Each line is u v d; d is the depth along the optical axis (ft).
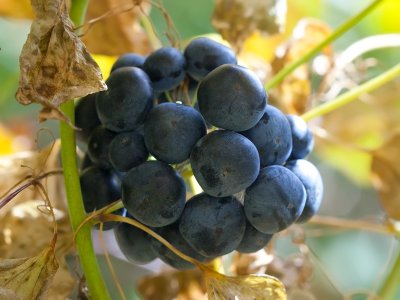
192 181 0.49
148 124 0.42
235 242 0.42
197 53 0.45
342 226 0.62
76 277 0.54
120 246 0.48
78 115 0.46
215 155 0.40
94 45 0.62
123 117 0.43
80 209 0.44
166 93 0.46
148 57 0.45
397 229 0.62
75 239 0.44
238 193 0.43
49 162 0.58
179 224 0.43
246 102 0.40
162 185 0.41
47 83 0.40
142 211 0.41
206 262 0.46
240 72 0.40
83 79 0.40
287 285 0.58
